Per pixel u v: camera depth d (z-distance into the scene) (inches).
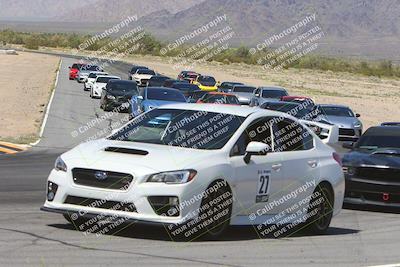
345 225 572.1
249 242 455.5
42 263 362.6
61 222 478.9
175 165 418.0
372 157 664.4
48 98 1871.3
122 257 386.3
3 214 508.1
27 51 5374.0
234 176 442.0
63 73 3095.5
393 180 647.1
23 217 496.4
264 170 463.2
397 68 5649.6
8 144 1048.8
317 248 456.1
